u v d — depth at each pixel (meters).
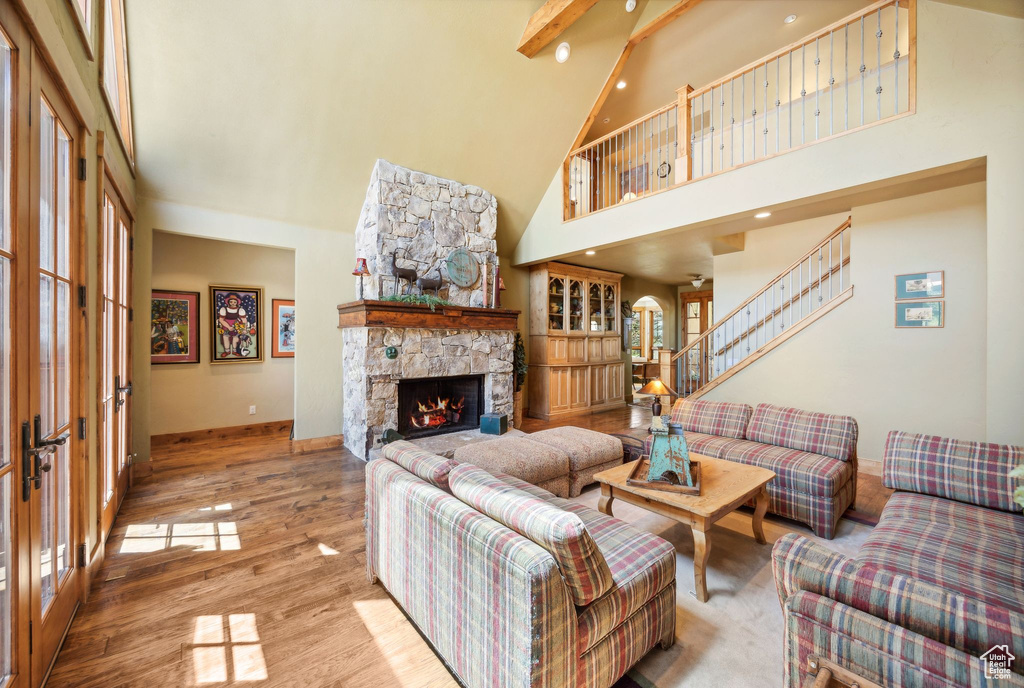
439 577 1.55
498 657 1.26
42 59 1.42
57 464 1.66
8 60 1.20
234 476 3.72
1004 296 2.58
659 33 5.09
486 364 5.15
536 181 5.59
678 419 3.88
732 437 3.51
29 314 1.32
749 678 1.54
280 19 3.22
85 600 1.94
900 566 1.59
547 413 6.31
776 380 4.52
